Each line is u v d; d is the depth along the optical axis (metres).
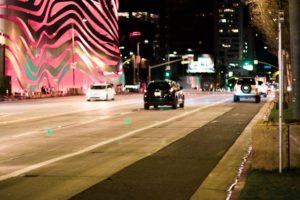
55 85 85.50
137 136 17.98
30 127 21.95
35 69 78.38
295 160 9.88
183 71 190.25
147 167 11.45
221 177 10.26
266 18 29.50
